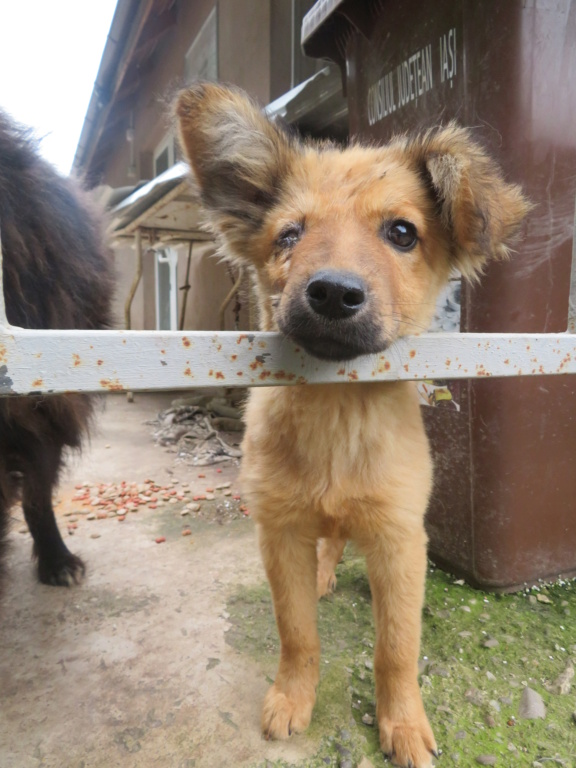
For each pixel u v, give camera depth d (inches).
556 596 25.2
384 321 13.3
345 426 16.8
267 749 17.3
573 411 24.9
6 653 22.0
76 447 25.0
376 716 18.4
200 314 92.4
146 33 91.9
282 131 18.2
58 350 9.5
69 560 27.7
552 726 17.9
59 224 21.3
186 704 19.2
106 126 128.0
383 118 28.0
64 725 18.4
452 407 25.6
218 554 30.1
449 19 23.4
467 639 22.2
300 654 18.5
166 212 60.9
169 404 75.2
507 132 21.8
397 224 15.6
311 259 13.2
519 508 24.6
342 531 18.4
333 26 30.1
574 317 15.9
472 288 23.6
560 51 21.7
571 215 22.9
